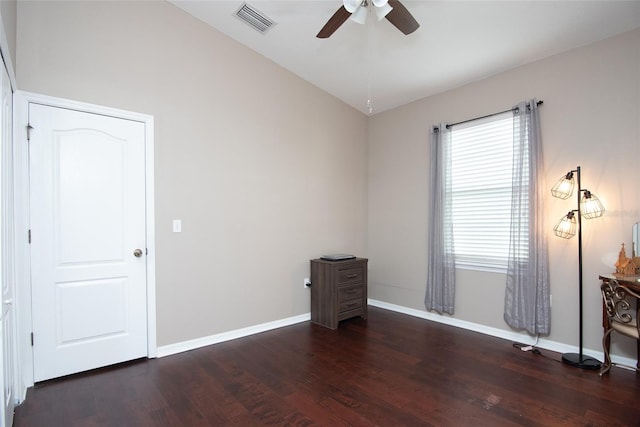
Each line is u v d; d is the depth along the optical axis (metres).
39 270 2.43
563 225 2.93
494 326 3.54
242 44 3.55
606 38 2.85
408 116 4.43
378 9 2.24
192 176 3.17
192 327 3.15
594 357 2.88
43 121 2.45
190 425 1.98
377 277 4.79
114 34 2.75
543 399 2.25
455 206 3.91
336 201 4.50
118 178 2.77
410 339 3.42
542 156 3.17
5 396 1.80
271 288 3.76
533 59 3.25
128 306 2.82
